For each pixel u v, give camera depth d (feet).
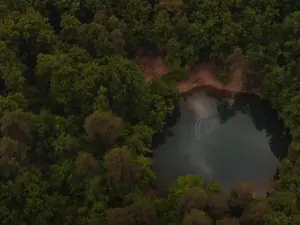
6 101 237.45
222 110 295.07
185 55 293.23
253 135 283.38
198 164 269.64
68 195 228.22
